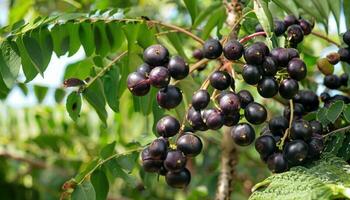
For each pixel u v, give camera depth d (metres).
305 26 0.58
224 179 0.74
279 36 0.57
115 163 0.61
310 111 0.57
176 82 0.61
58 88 0.82
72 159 1.01
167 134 0.53
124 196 1.02
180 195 1.00
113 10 0.64
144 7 0.91
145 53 0.54
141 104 0.63
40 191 1.03
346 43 0.58
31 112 0.97
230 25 0.65
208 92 0.54
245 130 0.52
